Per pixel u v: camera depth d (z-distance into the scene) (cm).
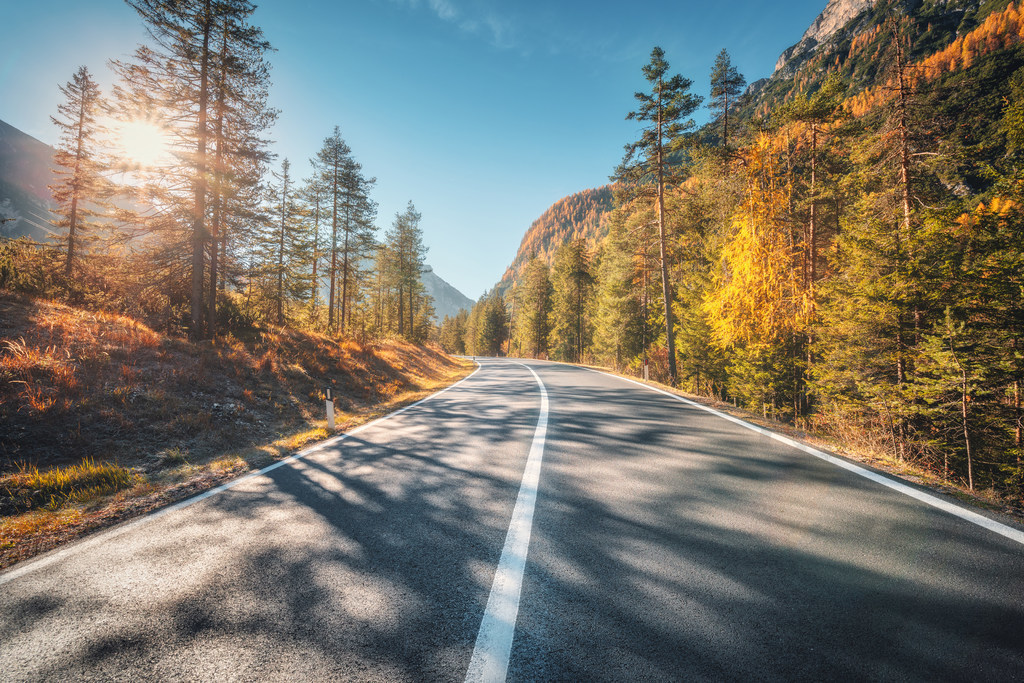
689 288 2720
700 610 219
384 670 183
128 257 1413
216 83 1424
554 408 955
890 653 185
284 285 2558
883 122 1539
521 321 6956
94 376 745
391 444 670
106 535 353
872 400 1213
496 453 579
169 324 1244
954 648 187
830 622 207
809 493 395
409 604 233
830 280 1444
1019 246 999
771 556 277
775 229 1884
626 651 189
